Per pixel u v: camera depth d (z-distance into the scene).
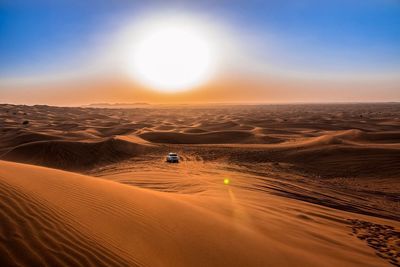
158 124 104.50
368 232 10.61
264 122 101.31
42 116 146.00
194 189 17.48
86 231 5.94
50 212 6.27
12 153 41.56
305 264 6.96
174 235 7.21
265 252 7.24
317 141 44.34
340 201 17.81
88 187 9.56
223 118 138.25
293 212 12.24
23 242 4.79
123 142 46.03
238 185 19.38
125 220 7.33
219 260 6.42
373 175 27.80
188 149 44.75
